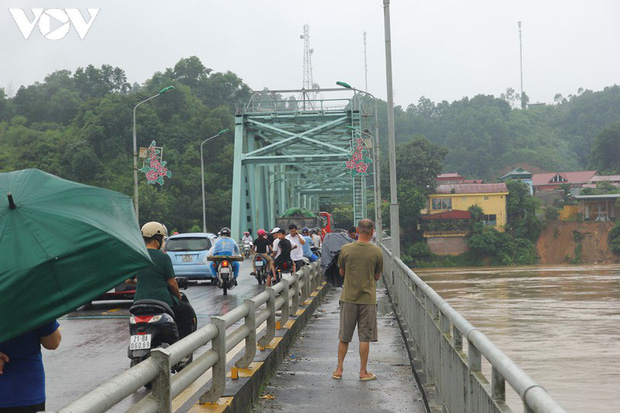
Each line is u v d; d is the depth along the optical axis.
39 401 4.20
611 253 121.56
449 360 6.10
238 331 8.03
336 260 9.99
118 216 4.36
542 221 122.62
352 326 9.36
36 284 3.77
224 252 21.39
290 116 53.75
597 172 163.75
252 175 56.84
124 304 18.81
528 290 62.44
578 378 22.80
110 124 103.12
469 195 120.88
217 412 6.40
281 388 8.88
